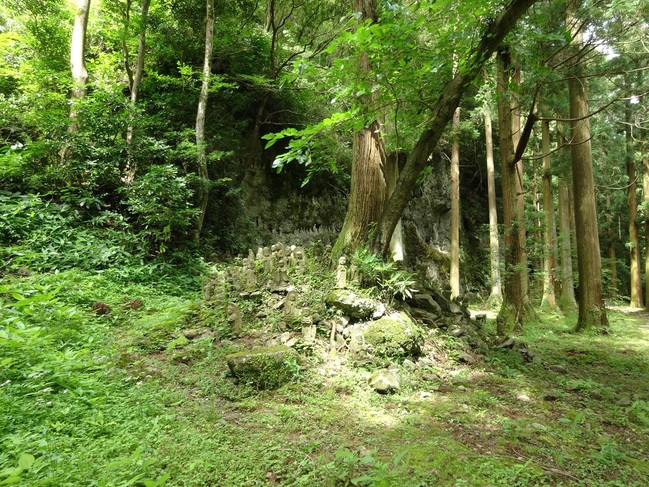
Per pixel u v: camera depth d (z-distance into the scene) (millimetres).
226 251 13219
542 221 17984
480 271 22125
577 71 9305
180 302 7504
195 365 4547
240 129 14805
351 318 5406
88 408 3307
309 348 4848
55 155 9789
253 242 14375
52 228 8195
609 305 22531
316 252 6848
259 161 15914
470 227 23938
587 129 11352
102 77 12797
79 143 9547
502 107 10445
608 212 24766
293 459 2811
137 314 6438
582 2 8648
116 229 9586
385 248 6371
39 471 2309
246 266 6336
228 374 4305
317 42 15648
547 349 8383
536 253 11047
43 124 9695
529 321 11906
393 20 4234
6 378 3412
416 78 4715
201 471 2543
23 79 11516
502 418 3859
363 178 6707
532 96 9734
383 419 3703
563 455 3150
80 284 6832
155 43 12727
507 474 2729
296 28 16141
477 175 24984
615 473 2961
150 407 3465
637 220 19719
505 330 9852
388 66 4270
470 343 6398
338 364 4785
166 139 10984
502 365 5926
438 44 4695
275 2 15086
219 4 12938
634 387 5660
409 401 4191
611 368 6934
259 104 15445
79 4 11188
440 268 19906
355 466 2715
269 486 2494
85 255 8016
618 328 11844
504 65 8742
